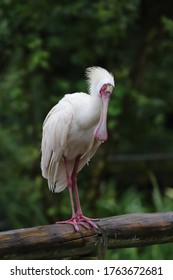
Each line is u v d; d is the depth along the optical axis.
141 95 12.43
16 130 13.76
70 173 7.99
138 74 12.75
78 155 7.82
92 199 12.91
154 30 12.62
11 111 12.85
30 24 11.48
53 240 6.27
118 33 11.98
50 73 14.22
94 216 12.85
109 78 7.41
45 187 12.70
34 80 13.26
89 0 11.61
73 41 12.09
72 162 7.95
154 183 13.53
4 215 13.55
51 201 12.72
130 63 13.05
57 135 7.54
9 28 11.48
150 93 14.13
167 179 15.38
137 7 12.08
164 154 15.91
